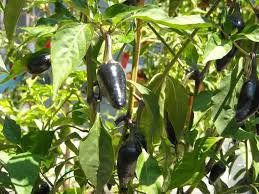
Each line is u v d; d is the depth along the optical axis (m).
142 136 0.52
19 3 0.45
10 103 0.83
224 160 0.59
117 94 0.39
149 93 0.49
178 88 0.56
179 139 0.56
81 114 0.63
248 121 0.57
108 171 0.43
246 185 0.59
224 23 0.47
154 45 1.16
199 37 0.77
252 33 0.46
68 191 0.62
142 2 0.51
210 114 0.55
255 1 0.54
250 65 0.48
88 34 0.38
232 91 0.52
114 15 0.41
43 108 0.75
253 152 0.56
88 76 0.46
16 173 0.43
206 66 0.59
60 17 0.45
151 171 0.48
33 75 0.51
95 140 0.44
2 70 0.53
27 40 0.47
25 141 0.52
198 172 0.52
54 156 0.59
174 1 0.56
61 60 0.37
